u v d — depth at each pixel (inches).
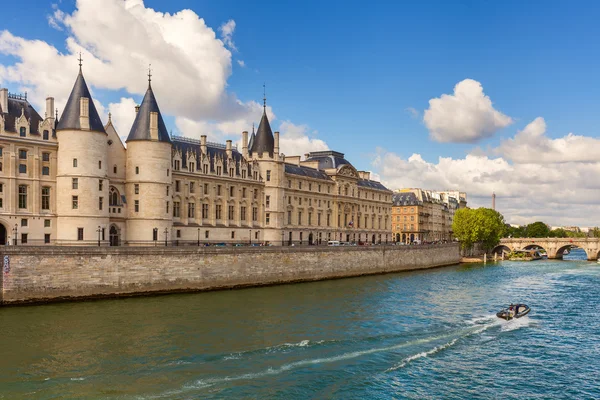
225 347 1914.4
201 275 3331.7
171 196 3860.7
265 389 1510.8
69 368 1651.1
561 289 3912.4
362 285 3924.7
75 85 3376.0
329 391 1517.0
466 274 5123.0
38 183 3248.0
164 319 2381.9
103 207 3371.1
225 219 4549.7
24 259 2650.1
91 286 2849.4
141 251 3038.9
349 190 6456.7
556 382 1684.3
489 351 2000.5
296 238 5516.7
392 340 2084.2
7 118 3213.6
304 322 2381.9
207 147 4687.5
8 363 1696.6
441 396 1531.7
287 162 5949.8
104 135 3408.0
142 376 1587.1
